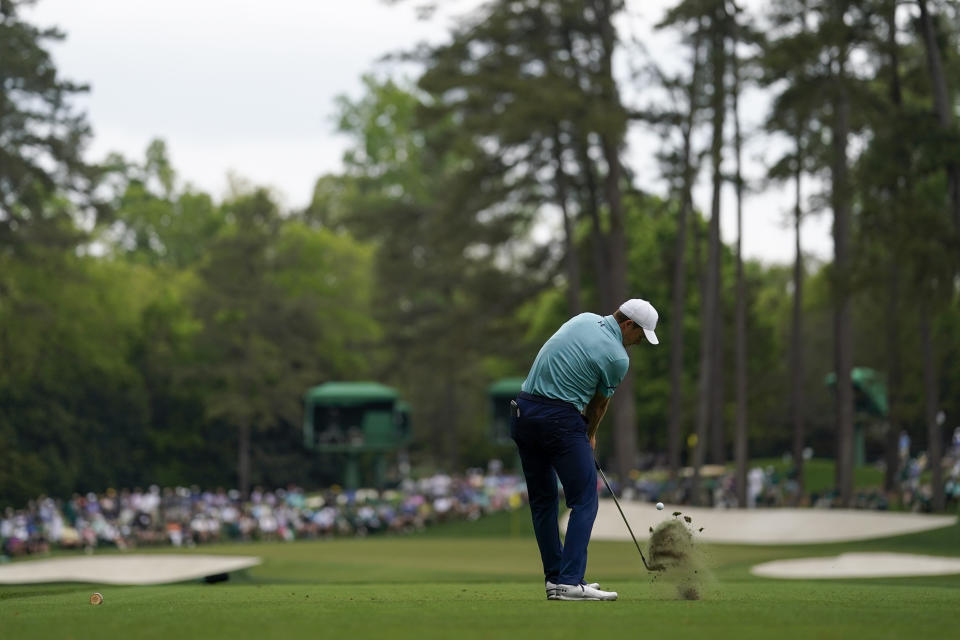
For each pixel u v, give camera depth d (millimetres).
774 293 172375
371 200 180875
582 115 94375
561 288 134875
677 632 11016
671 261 118000
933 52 71500
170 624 11844
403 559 60594
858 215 74375
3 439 117312
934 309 72750
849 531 69875
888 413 100000
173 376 145125
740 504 90688
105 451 137500
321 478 157500
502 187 104562
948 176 71688
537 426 15609
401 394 171500
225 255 147500
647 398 139375
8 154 106312
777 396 144000
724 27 91375
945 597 16812
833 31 76688
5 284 116375
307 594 17844
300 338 149875
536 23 99125
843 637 10641
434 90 96875
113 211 114188
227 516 99812
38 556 72625
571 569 15602
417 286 131250
